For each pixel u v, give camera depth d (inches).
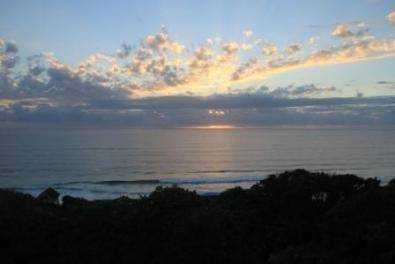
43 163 3245.6
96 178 2694.4
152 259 470.3
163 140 5718.5
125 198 687.7
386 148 4542.3
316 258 449.7
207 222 533.6
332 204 605.9
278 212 597.3
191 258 465.1
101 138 5920.3
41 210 602.2
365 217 524.1
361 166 3260.3
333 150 4318.4
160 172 2957.7
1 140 5132.9
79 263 451.8
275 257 464.8
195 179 2657.5
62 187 2353.6
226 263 466.9
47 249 475.2
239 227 538.0
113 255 471.8
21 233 501.4
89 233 525.7
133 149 4276.6
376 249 446.6
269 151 4220.0
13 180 2586.1
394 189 583.5
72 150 4092.0
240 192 671.1
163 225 543.2
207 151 4195.4
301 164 3344.0
